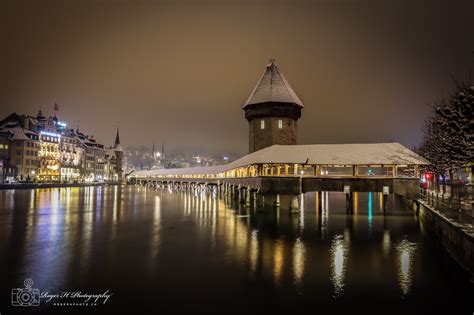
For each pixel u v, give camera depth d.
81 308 13.20
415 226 30.20
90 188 110.81
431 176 50.03
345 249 22.12
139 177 145.12
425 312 12.86
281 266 18.39
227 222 33.22
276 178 36.59
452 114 20.06
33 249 22.09
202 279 16.36
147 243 23.95
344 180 35.75
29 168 108.81
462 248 16.73
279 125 58.41
